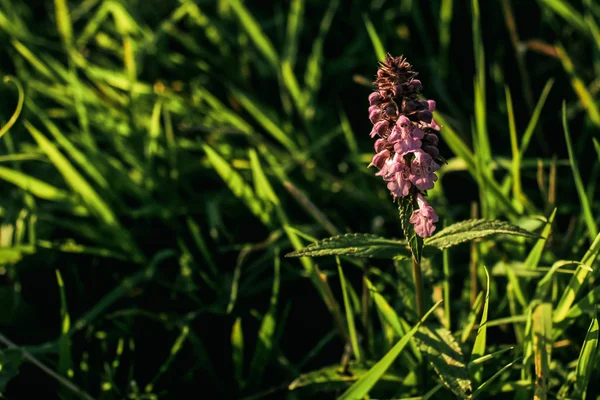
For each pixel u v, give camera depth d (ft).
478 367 1.88
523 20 2.90
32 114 2.63
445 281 1.98
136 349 2.12
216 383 2.06
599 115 2.35
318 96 2.88
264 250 2.32
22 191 2.38
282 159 2.51
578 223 2.24
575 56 2.73
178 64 3.01
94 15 3.40
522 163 2.38
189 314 2.14
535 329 1.90
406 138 1.68
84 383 2.05
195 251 2.33
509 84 2.73
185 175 2.49
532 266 2.00
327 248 1.76
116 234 2.28
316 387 1.94
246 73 2.97
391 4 3.11
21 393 2.06
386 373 1.94
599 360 1.84
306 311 2.23
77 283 2.24
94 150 2.42
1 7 2.97
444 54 2.80
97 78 2.76
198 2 3.19
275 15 3.28
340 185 2.45
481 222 1.77
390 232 2.38
